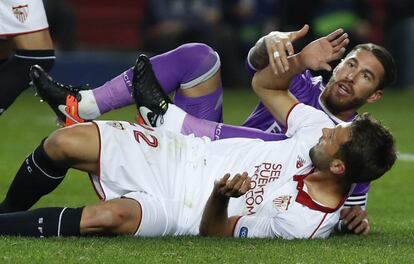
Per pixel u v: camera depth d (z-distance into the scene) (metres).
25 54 20.55
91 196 22.59
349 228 17.88
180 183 16.77
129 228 16.17
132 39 58.91
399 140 34.97
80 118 19.09
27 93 51.41
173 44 50.00
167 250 15.45
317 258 15.30
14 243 15.56
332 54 17.44
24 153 29.80
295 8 48.28
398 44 54.38
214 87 19.39
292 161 17.02
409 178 26.88
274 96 17.91
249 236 16.62
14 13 20.41
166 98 18.52
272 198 16.75
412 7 54.16
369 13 48.19
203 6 51.00
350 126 16.56
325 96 18.64
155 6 51.41
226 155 17.17
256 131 18.28
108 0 58.97
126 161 16.69
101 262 14.59
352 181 16.64
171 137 17.19
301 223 16.55
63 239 15.89
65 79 49.19
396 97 51.22
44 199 21.80
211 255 15.24
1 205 17.52
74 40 51.31
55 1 49.81
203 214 16.41
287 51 17.67
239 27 51.25
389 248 16.42
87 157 16.64
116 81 19.17
